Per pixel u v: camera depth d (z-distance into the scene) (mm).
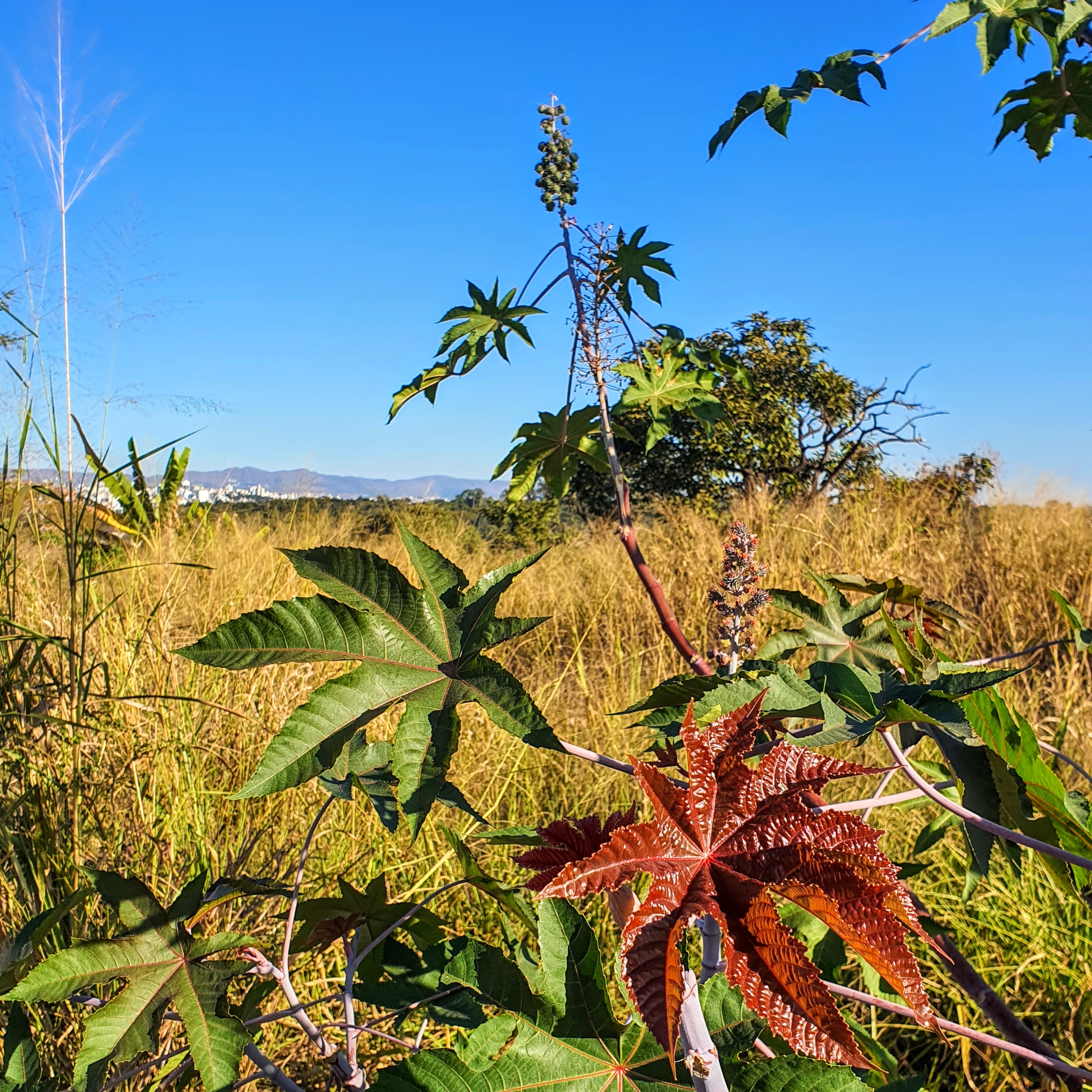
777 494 11258
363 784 1398
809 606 1619
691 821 633
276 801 2773
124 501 6250
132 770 2666
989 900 2459
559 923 1030
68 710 2697
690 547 7105
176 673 3303
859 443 14117
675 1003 550
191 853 2463
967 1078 1927
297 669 3521
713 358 2135
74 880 2232
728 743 669
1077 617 1509
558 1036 986
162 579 4309
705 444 13648
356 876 2572
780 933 557
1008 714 1105
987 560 6320
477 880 1355
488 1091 938
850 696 1007
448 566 1062
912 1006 550
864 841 628
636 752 3654
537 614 6508
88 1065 1015
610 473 1875
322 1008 2031
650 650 5145
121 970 1094
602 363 1914
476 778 3326
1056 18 1706
